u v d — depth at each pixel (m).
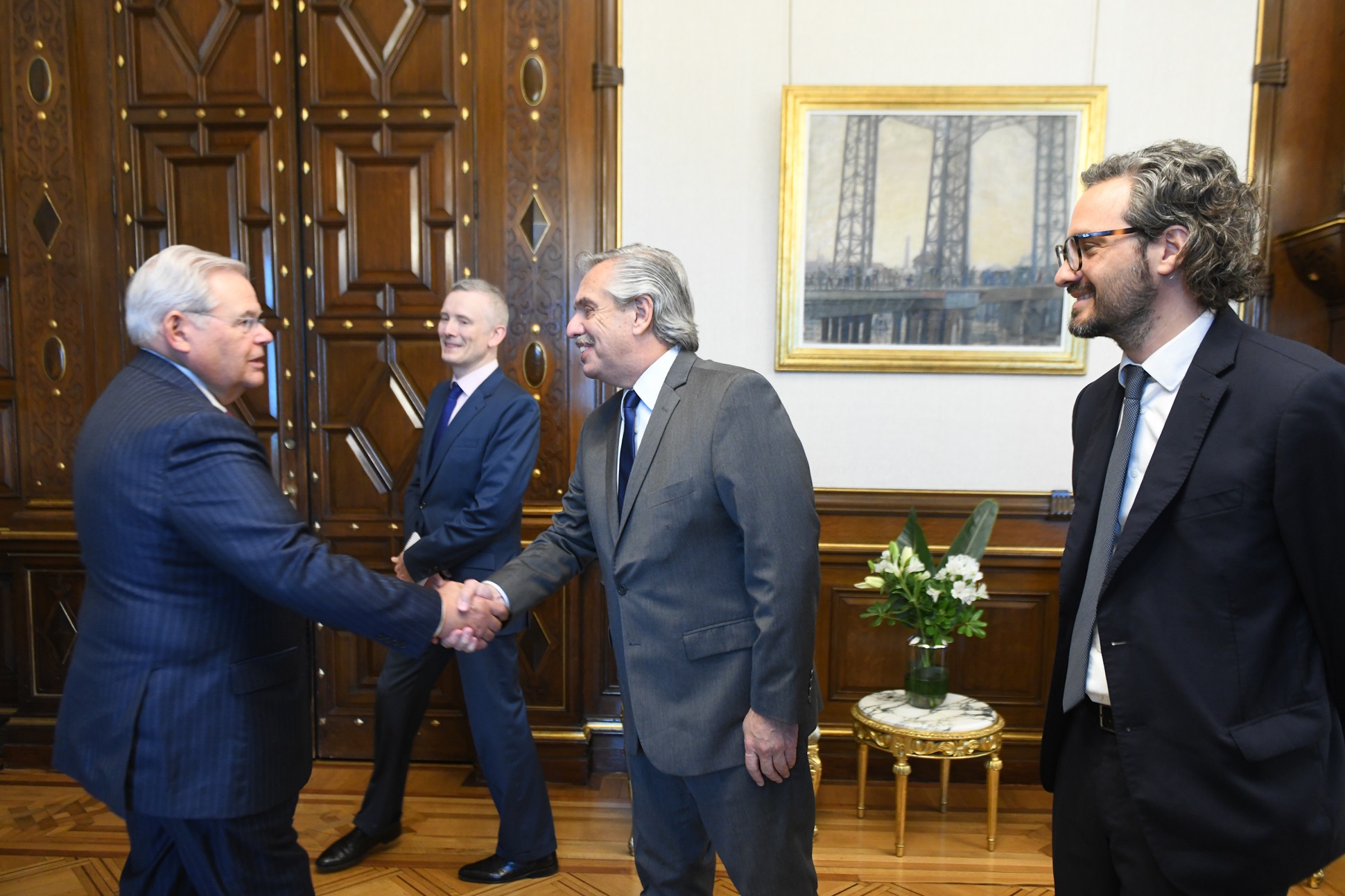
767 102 3.36
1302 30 3.17
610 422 1.88
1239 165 3.24
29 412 3.57
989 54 3.29
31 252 3.54
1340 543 1.23
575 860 2.78
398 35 3.41
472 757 3.52
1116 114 3.26
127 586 1.51
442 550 2.51
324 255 3.48
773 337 3.41
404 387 3.50
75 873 2.67
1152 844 1.31
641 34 3.36
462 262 3.45
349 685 3.58
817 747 3.10
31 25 3.48
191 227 3.50
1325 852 1.26
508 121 3.40
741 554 1.69
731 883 2.63
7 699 3.68
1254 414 1.27
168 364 1.62
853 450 3.42
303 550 1.51
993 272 3.32
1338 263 2.96
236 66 3.45
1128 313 1.39
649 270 1.75
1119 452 1.45
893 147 3.30
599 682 3.48
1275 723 1.26
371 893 2.57
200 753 1.51
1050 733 1.56
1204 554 1.29
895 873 2.72
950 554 3.05
